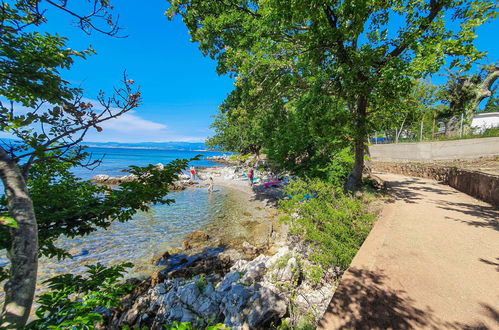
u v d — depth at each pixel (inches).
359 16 264.4
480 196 361.4
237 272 294.2
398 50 333.4
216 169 1813.5
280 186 893.8
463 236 216.1
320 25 297.9
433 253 182.1
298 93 568.7
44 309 99.0
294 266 285.1
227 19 486.0
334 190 340.2
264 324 213.5
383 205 333.1
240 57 457.1
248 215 620.7
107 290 122.1
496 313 117.4
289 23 308.2
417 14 323.0
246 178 1218.0
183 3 532.7
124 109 102.9
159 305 253.3
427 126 885.8
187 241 453.4
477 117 1131.3
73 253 398.0
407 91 295.0
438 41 289.6
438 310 119.4
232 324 216.1
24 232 82.5
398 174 749.3
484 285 141.1
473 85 874.8
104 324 250.2
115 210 146.7
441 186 494.3
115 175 1349.7
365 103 374.6
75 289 116.4
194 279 302.5
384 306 122.1
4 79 102.8
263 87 482.3
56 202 139.1
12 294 77.8
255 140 1192.8
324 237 280.2
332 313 118.0
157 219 588.4
